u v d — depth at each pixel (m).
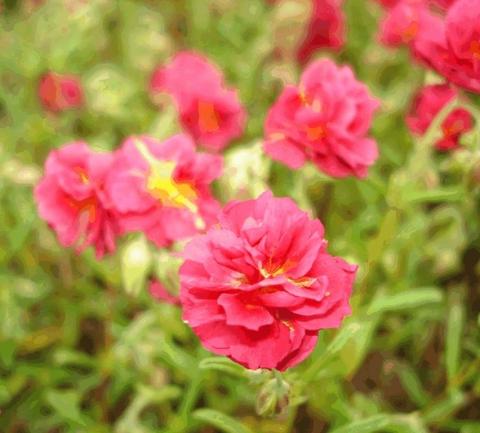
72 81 0.30
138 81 0.32
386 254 0.26
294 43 0.29
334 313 0.16
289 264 0.16
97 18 0.32
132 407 0.23
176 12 0.37
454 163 0.22
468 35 0.19
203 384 0.25
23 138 0.31
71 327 0.27
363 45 0.34
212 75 0.25
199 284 0.16
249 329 0.16
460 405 0.26
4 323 0.26
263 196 0.17
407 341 0.27
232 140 0.30
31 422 0.26
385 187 0.24
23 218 0.27
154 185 0.19
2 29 0.33
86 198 0.19
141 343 0.24
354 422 0.20
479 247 0.29
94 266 0.25
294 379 0.19
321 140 0.19
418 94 0.26
